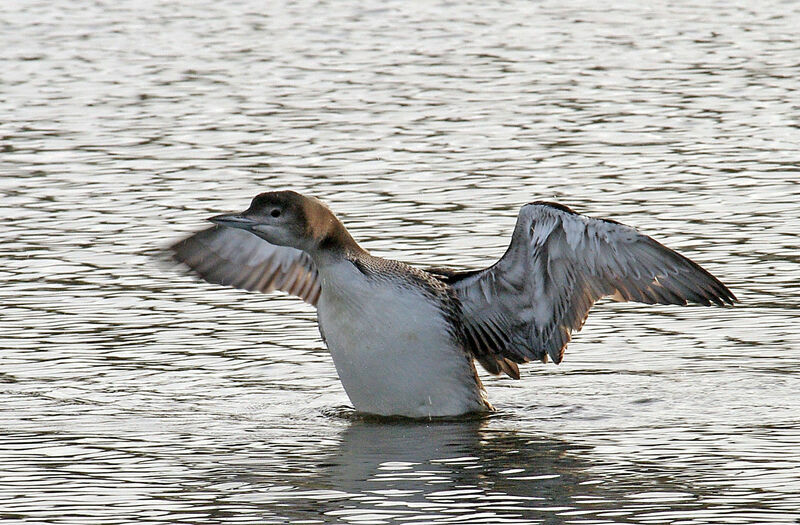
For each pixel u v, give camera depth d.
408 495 9.85
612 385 12.86
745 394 12.41
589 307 11.95
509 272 11.94
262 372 13.33
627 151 22.59
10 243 17.81
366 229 18.20
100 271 16.67
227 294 15.93
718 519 9.29
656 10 37.81
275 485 10.11
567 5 38.91
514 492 9.87
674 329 14.48
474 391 12.13
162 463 10.66
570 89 27.88
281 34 35.00
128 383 12.91
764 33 34.06
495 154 22.58
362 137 23.94
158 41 34.16
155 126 25.06
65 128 24.91
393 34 34.88
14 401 12.35
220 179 21.12
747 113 25.34
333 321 11.99
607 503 9.64
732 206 19.14
